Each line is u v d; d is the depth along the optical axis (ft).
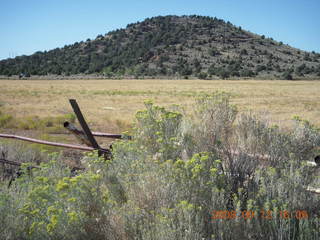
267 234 10.07
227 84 354.13
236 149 14.39
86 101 127.34
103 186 13.03
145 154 13.46
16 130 46.55
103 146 33.47
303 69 626.64
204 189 10.44
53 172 14.21
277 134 14.08
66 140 37.19
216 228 9.81
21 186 12.71
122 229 10.27
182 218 9.40
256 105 112.16
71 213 9.43
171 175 10.73
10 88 228.22
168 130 14.21
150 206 10.82
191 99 139.44
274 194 11.19
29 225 10.18
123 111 85.87
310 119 71.67
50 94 172.14
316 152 14.17
